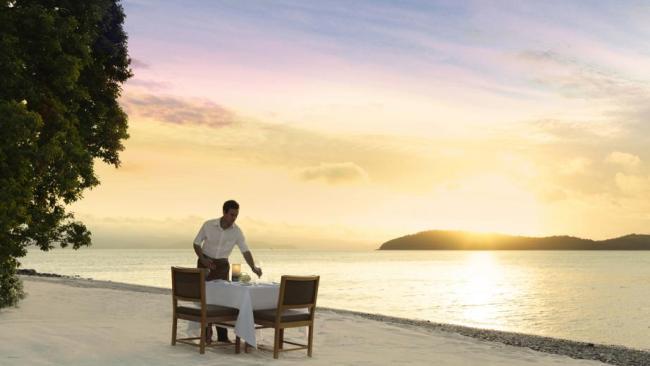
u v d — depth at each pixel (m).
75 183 14.73
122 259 183.12
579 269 114.00
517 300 42.47
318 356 9.47
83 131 16.59
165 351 8.91
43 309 14.42
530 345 15.52
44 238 14.93
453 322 27.61
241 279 9.68
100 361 8.00
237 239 9.95
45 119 14.62
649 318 31.47
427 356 10.29
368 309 31.94
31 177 14.02
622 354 15.23
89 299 17.16
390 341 11.79
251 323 8.87
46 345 8.64
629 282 68.38
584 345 16.81
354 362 9.13
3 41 13.77
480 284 62.25
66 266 103.19
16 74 13.91
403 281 64.88
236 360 8.52
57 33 14.62
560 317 31.67
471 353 11.02
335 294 43.53
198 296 8.95
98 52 16.81
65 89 15.09
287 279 8.84
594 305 39.09
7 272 14.18
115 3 17.09
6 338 8.88
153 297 18.50
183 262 147.50
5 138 12.91
